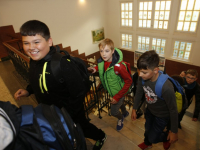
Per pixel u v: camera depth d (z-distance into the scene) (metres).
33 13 5.80
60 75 0.86
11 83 2.76
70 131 0.65
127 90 1.49
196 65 6.44
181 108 1.31
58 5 6.47
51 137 0.57
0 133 0.40
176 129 1.19
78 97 0.99
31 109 0.59
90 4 7.74
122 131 1.89
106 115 2.23
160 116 1.32
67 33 7.28
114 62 1.43
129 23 8.20
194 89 2.10
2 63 4.02
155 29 7.18
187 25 6.11
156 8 6.75
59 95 0.97
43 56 0.85
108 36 9.60
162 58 7.43
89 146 1.51
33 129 0.53
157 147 1.69
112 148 1.51
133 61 9.09
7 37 5.09
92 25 8.30
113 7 8.32
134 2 7.27
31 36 0.77
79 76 0.94
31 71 0.97
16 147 0.46
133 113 1.54
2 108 0.50
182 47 6.68
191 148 1.75
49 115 0.62
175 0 5.94
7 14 5.14
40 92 0.96
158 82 1.10
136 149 1.49
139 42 8.29
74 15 7.24
